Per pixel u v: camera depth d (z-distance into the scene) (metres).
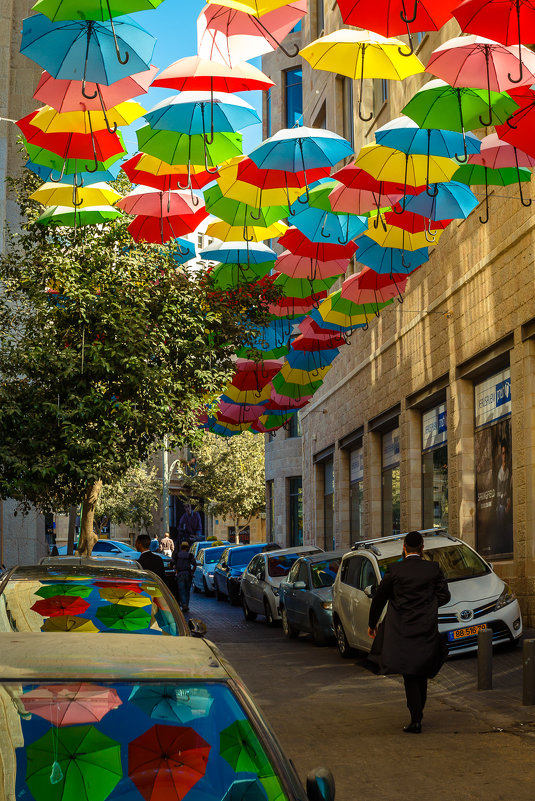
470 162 11.95
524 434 16.91
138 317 17.05
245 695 3.43
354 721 9.73
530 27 8.29
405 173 11.90
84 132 11.55
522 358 17.00
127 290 17.62
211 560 37.09
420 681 9.18
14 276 18.73
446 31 20.19
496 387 19.06
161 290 18.06
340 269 17.78
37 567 6.94
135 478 61.66
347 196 13.62
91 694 3.28
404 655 8.94
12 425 16.86
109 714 3.24
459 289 20.55
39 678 3.30
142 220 15.18
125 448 17.64
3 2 27.34
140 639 3.86
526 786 6.96
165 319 17.91
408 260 16.56
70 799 3.05
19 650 3.58
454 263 20.84
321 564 18.97
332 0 34.16
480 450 20.03
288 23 9.77
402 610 9.14
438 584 9.25
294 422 49.59
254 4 8.62
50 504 19.14
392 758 7.93
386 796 6.75
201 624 6.30
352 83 32.12
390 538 15.67
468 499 20.34
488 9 8.09
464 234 20.12
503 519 18.61
